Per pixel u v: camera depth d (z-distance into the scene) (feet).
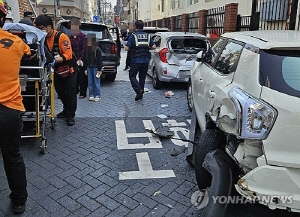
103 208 9.73
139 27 23.41
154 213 9.51
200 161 9.60
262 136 7.06
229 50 11.10
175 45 26.89
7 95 8.28
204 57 14.87
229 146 8.36
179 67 26.61
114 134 16.29
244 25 35.73
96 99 23.50
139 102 23.44
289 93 7.15
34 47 13.33
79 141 15.20
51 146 14.47
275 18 29.01
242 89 8.09
